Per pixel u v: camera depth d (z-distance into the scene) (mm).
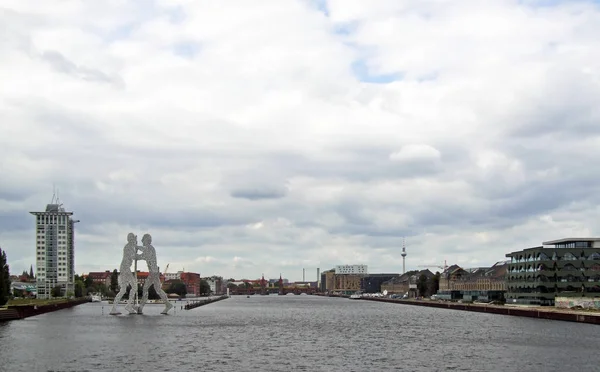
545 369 91250
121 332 150375
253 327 176000
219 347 119750
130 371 89062
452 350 114812
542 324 172750
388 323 195375
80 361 98250
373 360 102062
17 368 90938
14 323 182375
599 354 105875
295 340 135750
